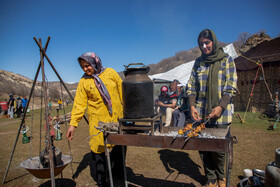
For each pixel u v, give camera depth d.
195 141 1.91
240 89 11.94
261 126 6.75
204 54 2.59
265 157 3.83
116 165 3.17
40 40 2.50
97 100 2.67
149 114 2.24
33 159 2.92
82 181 3.25
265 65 9.98
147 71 2.35
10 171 3.80
